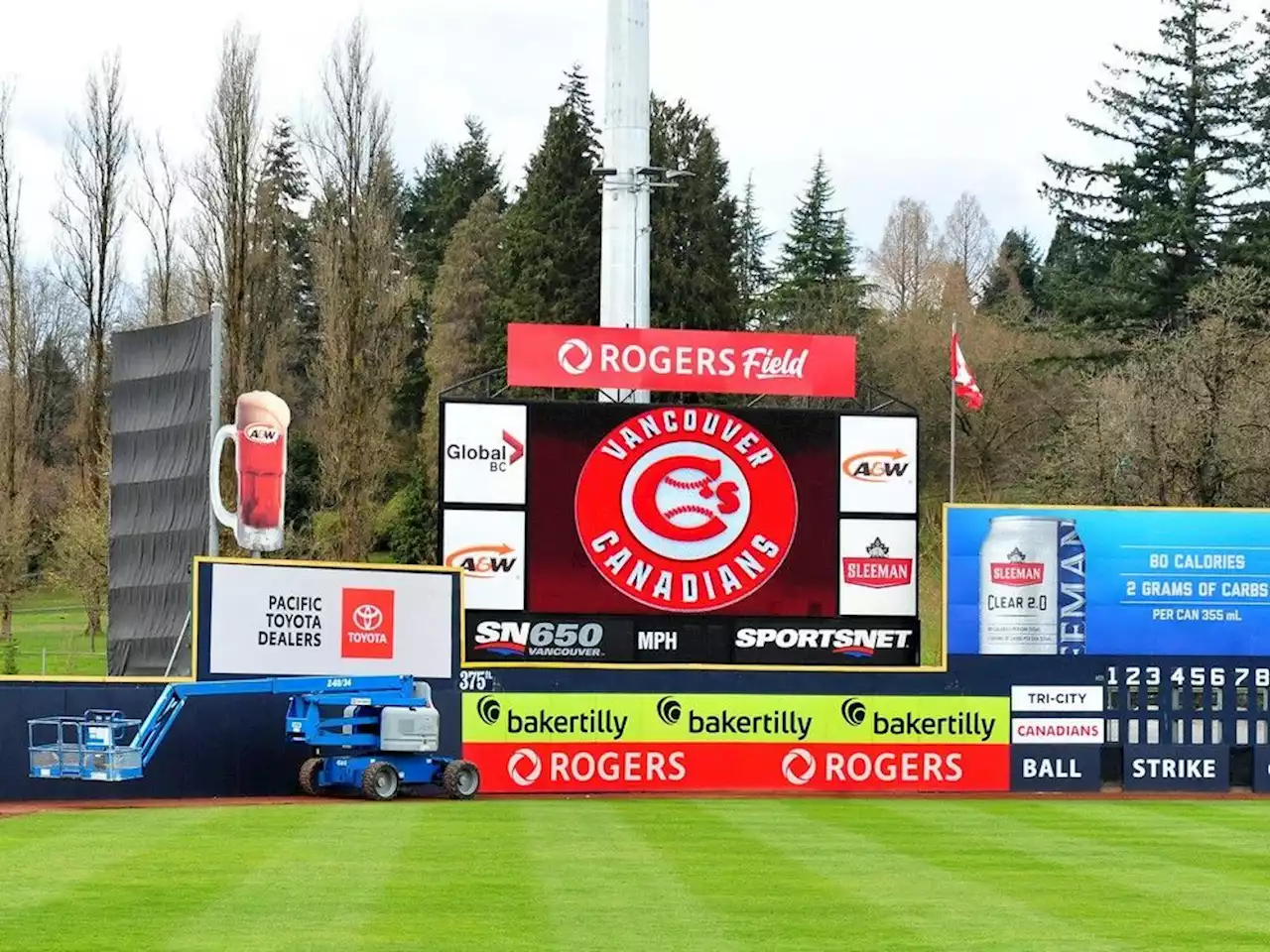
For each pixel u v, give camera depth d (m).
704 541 36.41
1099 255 90.12
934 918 17.95
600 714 35.91
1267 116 84.75
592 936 16.47
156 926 16.66
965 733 37.09
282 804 30.83
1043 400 86.88
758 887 20.09
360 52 75.12
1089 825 28.97
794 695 36.59
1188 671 37.69
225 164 71.81
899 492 36.81
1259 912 18.69
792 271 111.19
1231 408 66.06
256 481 38.31
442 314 95.19
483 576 35.78
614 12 41.88
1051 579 37.50
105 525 70.62
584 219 85.00
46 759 29.98
